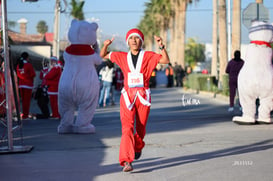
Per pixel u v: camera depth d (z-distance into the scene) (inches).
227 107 673.6
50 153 313.7
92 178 238.5
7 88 320.8
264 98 447.2
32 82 559.5
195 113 587.8
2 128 466.0
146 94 248.7
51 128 456.4
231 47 1066.1
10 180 238.4
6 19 318.7
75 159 289.9
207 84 1065.5
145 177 238.4
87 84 402.9
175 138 367.6
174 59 2325.3
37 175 247.8
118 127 452.1
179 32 1991.9
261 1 743.1
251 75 439.2
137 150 256.5
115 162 278.1
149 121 498.6
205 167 258.7
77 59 405.1
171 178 235.0
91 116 412.5
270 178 231.0
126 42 251.4
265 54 441.4
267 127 428.5
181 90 1306.6
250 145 329.7
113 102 762.8
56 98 560.4
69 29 410.6
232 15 1060.5
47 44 1446.9
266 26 441.7
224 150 311.7
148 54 249.0
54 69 551.5
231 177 234.4
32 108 739.4
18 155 308.3
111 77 735.7
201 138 364.8
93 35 408.2
